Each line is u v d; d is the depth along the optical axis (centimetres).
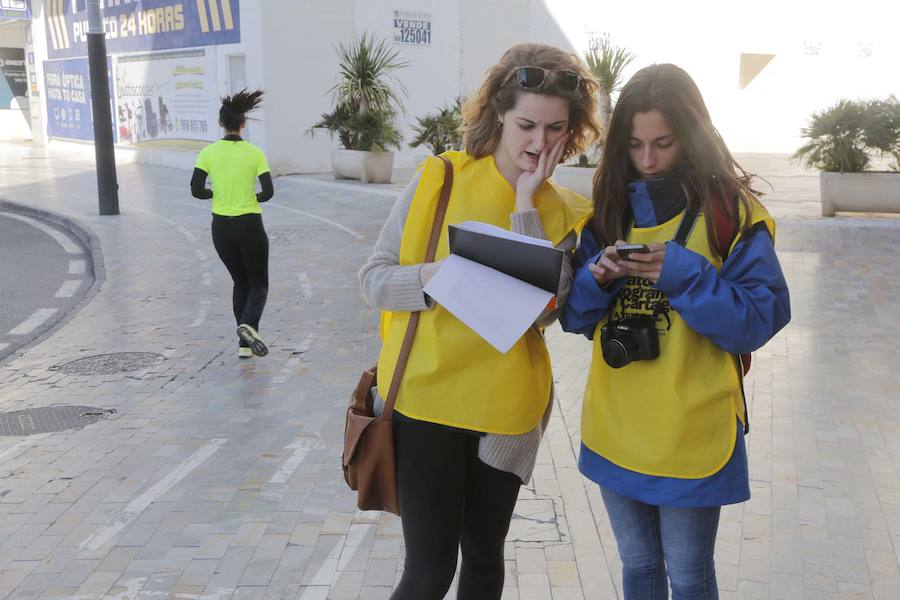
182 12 2281
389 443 229
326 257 1093
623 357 215
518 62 220
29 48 3153
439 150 1864
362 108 1953
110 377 618
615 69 1420
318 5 2119
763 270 210
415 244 229
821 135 1266
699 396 214
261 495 414
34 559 356
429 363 224
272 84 2080
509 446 227
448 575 232
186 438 494
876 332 686
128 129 2616
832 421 495
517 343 226
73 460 464
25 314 855
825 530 364
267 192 637
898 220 1221
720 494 216
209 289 923
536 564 338
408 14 2278
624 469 223
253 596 325
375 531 375
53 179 2106
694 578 224
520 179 221
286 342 703
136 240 1241
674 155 217
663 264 204
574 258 233
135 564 350
